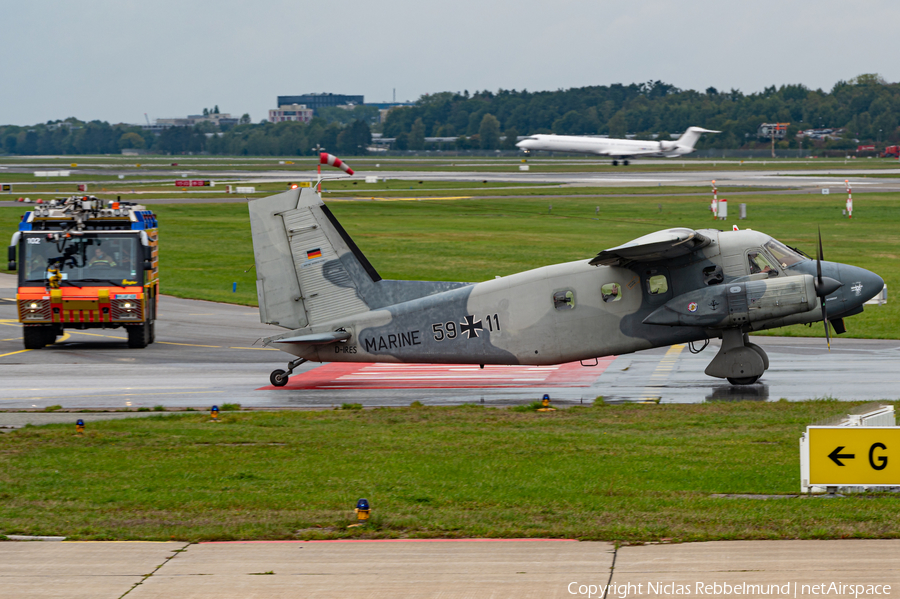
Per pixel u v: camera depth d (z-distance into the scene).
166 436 62.53
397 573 34.66
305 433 63.34
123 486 48.88
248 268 192.88
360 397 82.62
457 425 66.56
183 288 167.62
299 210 87.00
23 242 109.00
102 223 110.06
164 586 33.59
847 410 68.88
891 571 33.44
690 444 57.41
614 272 82.62
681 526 39.59
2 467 53.66
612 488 46.62
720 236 81.75
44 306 107.75
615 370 95.69
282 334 88.38
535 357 84.25
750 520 40.00
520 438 60.38
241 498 45.91
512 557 36.22
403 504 44.50
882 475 44.00
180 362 103.25
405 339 85.88
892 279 158.75
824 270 80.00
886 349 104.12
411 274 173.12
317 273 87.19
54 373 95.94
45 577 34.62
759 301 78.44
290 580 34.06
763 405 72.12
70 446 59.69
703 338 83.19
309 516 42.44
